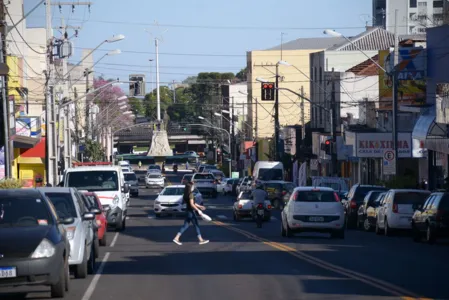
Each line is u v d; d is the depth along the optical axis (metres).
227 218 48.94
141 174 133.00
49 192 19.45
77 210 19.11
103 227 28.53
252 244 28.88
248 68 129.50
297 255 24.22
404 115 59.81
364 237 33.78
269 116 125.31
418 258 23.28
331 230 31.66
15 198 16.48
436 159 53.66
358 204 41.06
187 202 29.30
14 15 62.59
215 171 100.06
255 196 39.91
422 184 48.06
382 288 16.31
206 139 166.12
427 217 29.42
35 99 64.25
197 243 29.81
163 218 49.09
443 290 15.98
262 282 17.75
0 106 34.53
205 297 15.62
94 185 36.66
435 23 77.12
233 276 18.98
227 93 153.38
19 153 63.66
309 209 31.67
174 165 143.88
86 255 18.94
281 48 123.81
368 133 56.97
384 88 62.06
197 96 186.00
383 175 57.47
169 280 18.42
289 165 92.69
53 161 46.28
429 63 48.53
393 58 51.47
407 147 55.38
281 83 123.00
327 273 19.28
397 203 33.56
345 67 90.56
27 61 67.00
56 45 52.47
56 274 15.08
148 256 24.72
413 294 15.37
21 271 14.54
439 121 43.25
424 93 50.94
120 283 17.98
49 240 15.10
